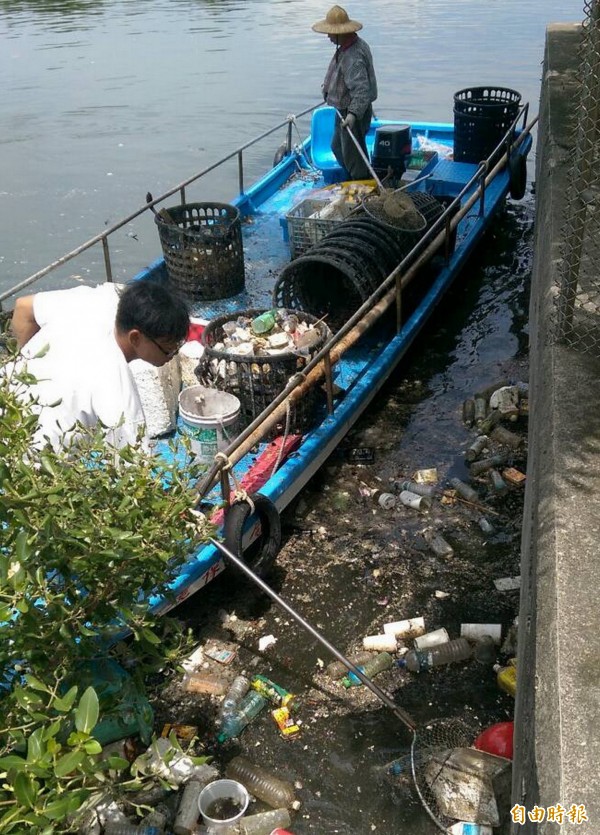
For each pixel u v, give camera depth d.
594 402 3.34
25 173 11.91
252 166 12.08
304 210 7.86
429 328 7.45
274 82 16.16
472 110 9.58
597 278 4.06
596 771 1.99
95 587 2.76
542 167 6.46
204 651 4.24
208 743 3.77
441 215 6.86
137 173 11.89
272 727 3.85
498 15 21.20
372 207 6.85
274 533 4.58
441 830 3.36
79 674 2.84
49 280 8.84
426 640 4.20
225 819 3.36
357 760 3.69
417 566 4.76
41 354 2.76
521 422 5.98
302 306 6.62
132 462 2.77
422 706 3.92
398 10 22.52
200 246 6.80
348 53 8.31
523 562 3.85
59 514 2.51
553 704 2.17
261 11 23.00
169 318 3.23
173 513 2.76
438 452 5.75
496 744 3.56
